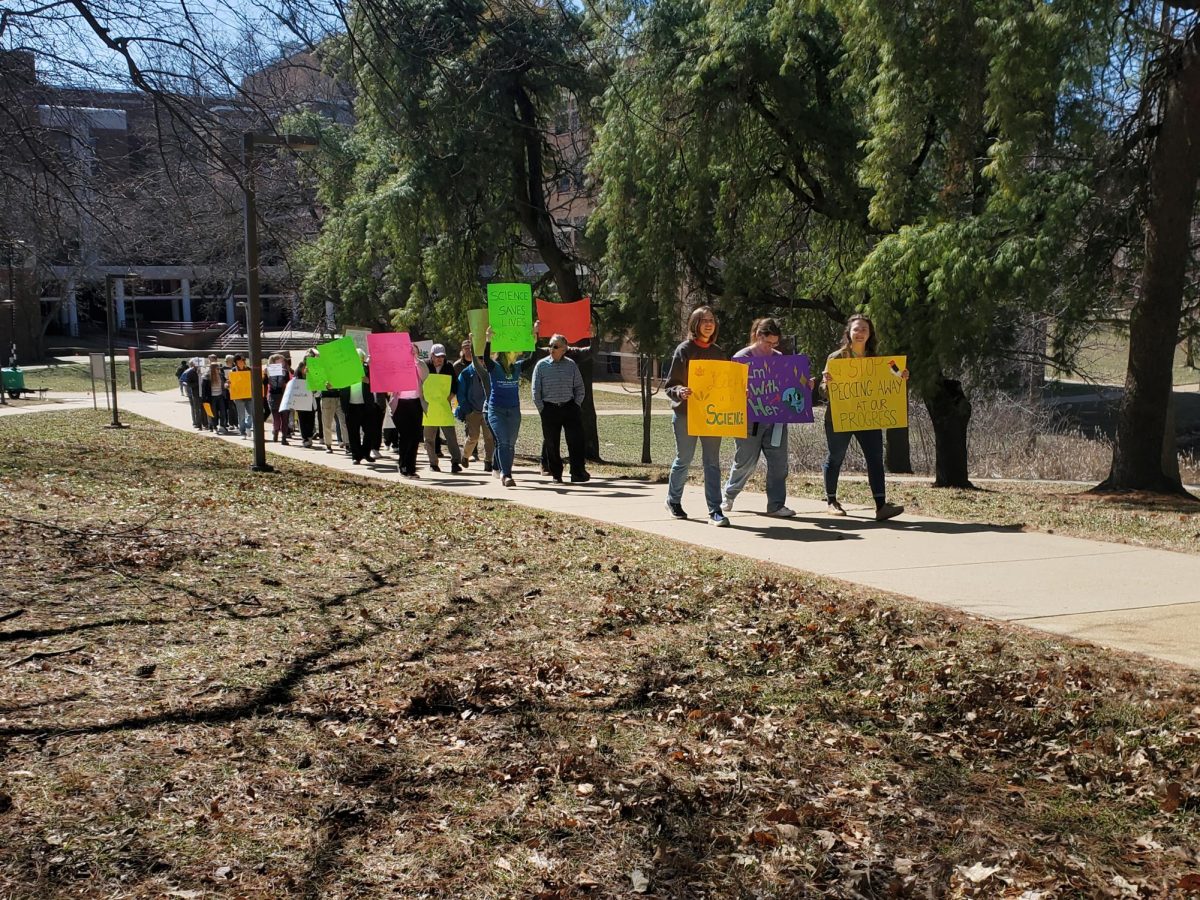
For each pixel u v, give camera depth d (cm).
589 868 382
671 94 1759
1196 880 367
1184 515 1141
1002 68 1351
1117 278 1516
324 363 1681
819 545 946
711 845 399
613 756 480
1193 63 1363
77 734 481
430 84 958
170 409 3909
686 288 2209
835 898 363
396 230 2172
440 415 1667
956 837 405
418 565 873
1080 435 3070
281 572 831
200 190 1081
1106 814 424
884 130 1507
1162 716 507
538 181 2350
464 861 384
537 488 1452
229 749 474
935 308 1496
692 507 1206
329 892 361
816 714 530
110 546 895
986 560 871
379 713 525
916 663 597
